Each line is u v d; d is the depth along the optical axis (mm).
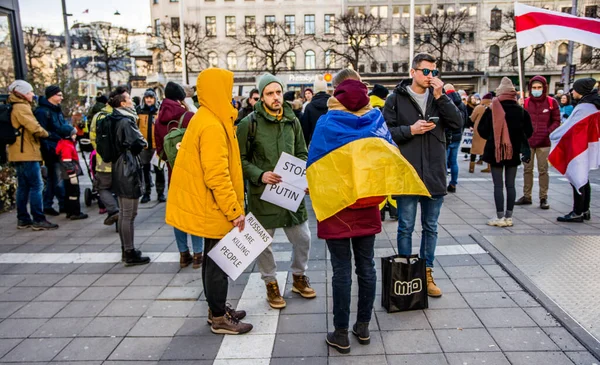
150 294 4090
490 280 4117
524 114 5629
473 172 10617
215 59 48906
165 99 5277
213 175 3020
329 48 44500
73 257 5133
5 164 7434
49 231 6258
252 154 3744
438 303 3689
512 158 5676
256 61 47656
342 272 3025
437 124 3779
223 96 3098
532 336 3156
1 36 7961
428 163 3770
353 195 2809
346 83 3008
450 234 5531
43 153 6875
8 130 5973
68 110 11984
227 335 3316
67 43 22734
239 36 47688
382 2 46688
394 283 3500
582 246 4895
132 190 4656
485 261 4582
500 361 2875
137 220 6766
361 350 3047
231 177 3211
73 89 12148
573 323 3248
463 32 43562
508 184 5805
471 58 45938
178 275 4539
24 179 6258
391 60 46531
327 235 2982
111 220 5801
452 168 8148
